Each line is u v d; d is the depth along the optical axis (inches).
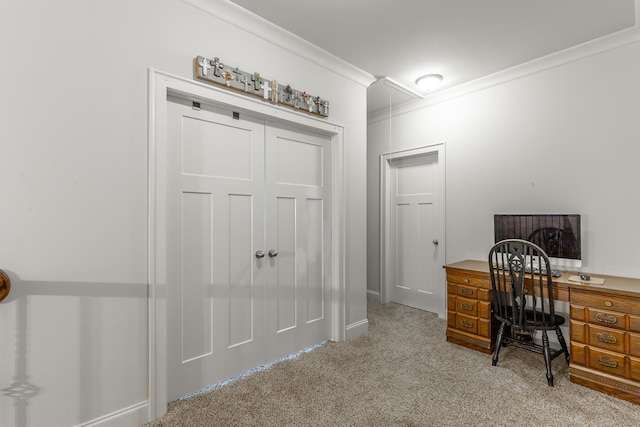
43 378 54.4
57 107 55.5
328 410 68.7
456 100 127.0
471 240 122.8
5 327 51.4
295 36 89.4
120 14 62.2
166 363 68.0
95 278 59.4
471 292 100.0
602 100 92.5
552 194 102.3
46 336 54.6
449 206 129.6
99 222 59.8
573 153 98.0
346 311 109.6
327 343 105.2
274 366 89.0
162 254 67.1
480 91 119.8
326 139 107.4
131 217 63.5
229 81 76.2
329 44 94.6
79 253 57.7
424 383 79.5
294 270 97.8
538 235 101.3
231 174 82.4
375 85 122.3
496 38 91.0
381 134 155.6
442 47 96.3
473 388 77.0
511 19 81.9
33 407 53.5
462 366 88.4
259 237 88.6
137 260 64.3
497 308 90.0
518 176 110.0
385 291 155.6
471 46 95.7
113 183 61.4
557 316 85.5
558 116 100.9
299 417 66.4
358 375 83.7
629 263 88.3
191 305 75.0
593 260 94.4
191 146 75.0
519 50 97.7
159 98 66.6
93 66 59.1
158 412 66.1
